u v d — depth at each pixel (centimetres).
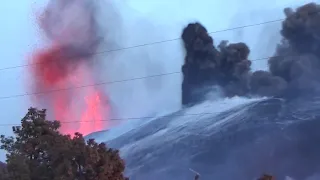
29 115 4606
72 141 4325
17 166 4216
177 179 17538
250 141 18775
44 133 4556
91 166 4241
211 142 19450
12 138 4591
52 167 4262
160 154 19525
